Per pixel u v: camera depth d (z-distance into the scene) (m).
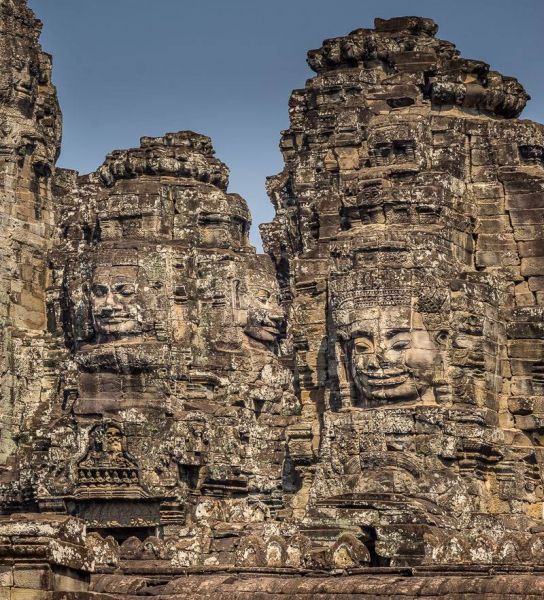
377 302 75.81
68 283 86.06
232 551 69.25
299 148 87.12
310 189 83.50
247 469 83.75
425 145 79.25
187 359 84.56
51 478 82.50
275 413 86.25
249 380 85.81
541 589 57.19
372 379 75.69
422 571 62.72
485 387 76.75
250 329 86.56
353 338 76.06
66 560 54.31
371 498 72.12
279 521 75.25
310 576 65.19
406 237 76.31
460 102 80.62
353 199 78.12
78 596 54.12
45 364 86.94
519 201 78.94
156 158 87.12
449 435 74.94
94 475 82.12
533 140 79.62
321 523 71.38
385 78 82.81
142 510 81.69
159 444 82.19
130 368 83.50
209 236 87.00
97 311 84.25
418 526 68.75
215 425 83.56
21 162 87.94
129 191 86.38
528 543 62.56
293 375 84.62
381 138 79.31
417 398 75.62
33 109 89.31
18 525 54.06
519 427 77.44
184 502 81.94
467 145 79.62
